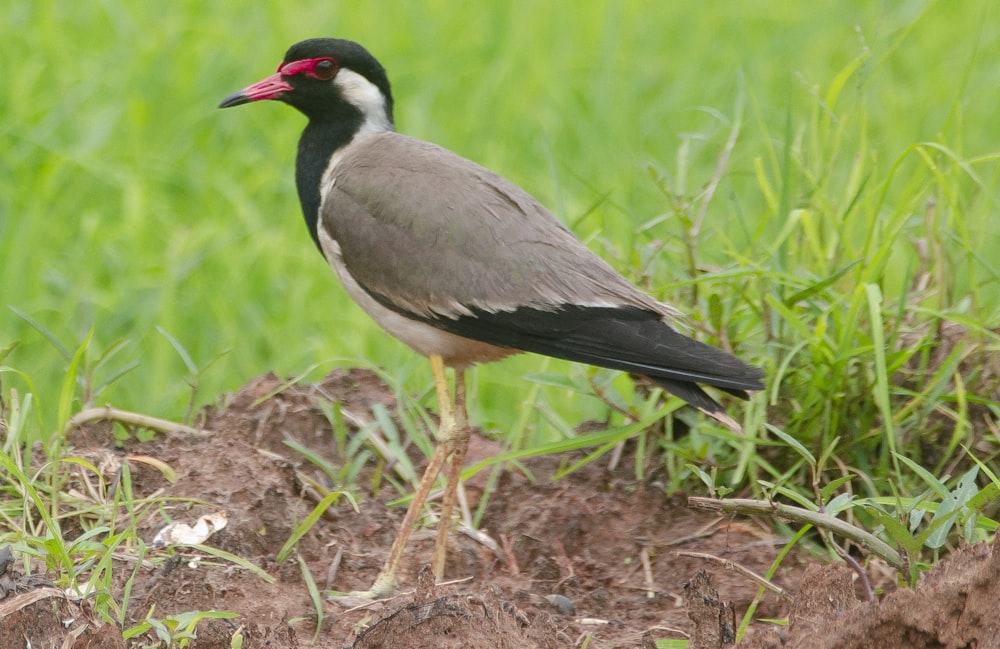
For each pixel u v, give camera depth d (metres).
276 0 20.36
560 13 21.45
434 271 10.41
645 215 16.27
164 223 16.48
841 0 21.25
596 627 9.41
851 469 10.70
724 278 11.16
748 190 17.03
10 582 8.43
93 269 15.43
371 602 9.42
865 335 10.91
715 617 8.19
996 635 7.53
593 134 18.45
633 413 11.32
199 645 8.41
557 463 11.49
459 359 10.82
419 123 18.02
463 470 11.52
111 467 10.73
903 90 18.70
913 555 8.77
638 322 10.12
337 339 14.58
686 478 10.96
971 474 9.21
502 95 19.14
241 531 10.09
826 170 12.44
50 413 13.21
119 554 9.60
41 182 16.28
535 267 10.30
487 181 10.65
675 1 22.06
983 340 11.07
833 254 11.77
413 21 20.83
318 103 11.52
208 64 19.20
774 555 10.29
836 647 7.84
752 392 10.70
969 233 12.95
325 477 11.42
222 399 12.22
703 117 18.62
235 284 15.34
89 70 18.72
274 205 17.25
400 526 10.90
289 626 8.76
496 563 10.60
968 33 20.28
